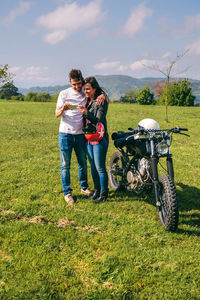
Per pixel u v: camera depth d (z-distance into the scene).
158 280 2.84
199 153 8.95
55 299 2.54
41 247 3.23
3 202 4.39
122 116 19.30
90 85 4.20
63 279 2.76
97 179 4.74
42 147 8.67
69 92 4.38
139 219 4.12
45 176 5.79
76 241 3.41
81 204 4.49
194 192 5.43
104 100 4.29
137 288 2.69
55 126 13.48
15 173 5.91
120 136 5.09
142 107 28.03
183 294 2.66
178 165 7.31
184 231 3.86
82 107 4.07
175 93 47.56
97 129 4.32
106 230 3.76
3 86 30.33
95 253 3.23
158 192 3.95
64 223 3.87
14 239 3.33
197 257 3.26
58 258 3.06
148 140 4.17
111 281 2.80
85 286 2.71
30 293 2.57
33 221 3.85
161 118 18.88
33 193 4.80
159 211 4.06
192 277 2.91
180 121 17.52
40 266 2.93
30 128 12.27
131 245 3.41
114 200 4.80
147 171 4.22
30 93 86.94
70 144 4.54
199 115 21.42
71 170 6.38
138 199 4.87
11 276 2.74
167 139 4.01
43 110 22.77
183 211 4.55
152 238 3.61
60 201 4.57
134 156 4.59
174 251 3.34
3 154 7.50
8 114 18.73
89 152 4.55
